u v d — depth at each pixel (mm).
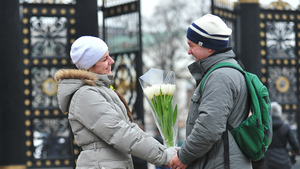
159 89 4402
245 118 3777
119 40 10820
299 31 11312
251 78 3826
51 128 10141
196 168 3812
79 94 3770
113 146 3773
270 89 11062
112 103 3871
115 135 3715
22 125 9953
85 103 3740
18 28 10008
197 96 3773
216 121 3541
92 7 10352
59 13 10273
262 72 11039
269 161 8844
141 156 3820
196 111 3795
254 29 11062
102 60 4008
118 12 10836
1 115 9852
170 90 4414
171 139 4457
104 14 11031
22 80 10008
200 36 3859
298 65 11234
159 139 10203
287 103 11062
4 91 9891
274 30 11234
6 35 9938
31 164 9953
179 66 36688
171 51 35844
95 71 4039
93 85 3822
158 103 4430
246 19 11094
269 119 3865
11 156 9812
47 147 10102
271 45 11203
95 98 3754
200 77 3926
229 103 3607
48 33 10227
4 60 9922
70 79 3832
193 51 3955
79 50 3951
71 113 3820
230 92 3621
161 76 4457
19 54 10000
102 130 3707
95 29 10336
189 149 3674
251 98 3723
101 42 4016
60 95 3863
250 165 3807
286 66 11180
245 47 11047
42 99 10117
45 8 10234
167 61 36125
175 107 4496
